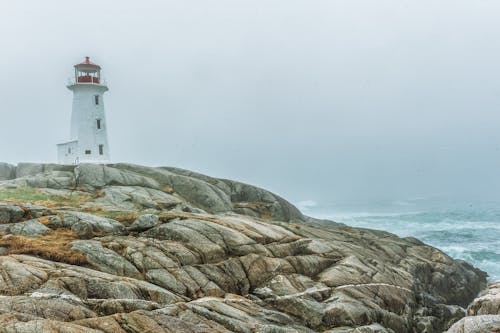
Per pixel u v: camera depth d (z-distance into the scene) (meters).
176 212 32.06
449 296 35.09
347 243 33.81
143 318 14.49
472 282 38.59
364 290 24.78
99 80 65.88
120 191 39.97
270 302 22.20
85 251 21.89
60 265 19.52
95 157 64.44
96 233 25.33
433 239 66.06
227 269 23.92
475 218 100.06
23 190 37.88
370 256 31.95
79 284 17.75
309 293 22.89
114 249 22.84
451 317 27.84
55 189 40.59
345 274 26.11
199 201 46.19
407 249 38.53
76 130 64.94
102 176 43.41
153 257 22.83
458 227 80.88
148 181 45.47
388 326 23.22
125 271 21.45
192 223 27.38
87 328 13.05
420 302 27.92
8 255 19.67
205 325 15.51
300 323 20.97
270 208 50.16
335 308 21.36
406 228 79.81
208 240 25.94
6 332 11.93
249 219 34.53
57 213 27.11
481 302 20.47
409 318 25.47
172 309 16.02
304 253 28.72
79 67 64.38
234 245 26.38
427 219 98.50
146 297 18.72
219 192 48.22
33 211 26.94
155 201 39.12
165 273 21.91
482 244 60.94
